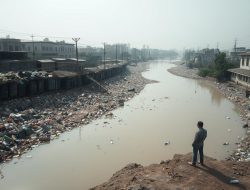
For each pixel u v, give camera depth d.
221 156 24.31
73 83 52.03
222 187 12.30
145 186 12.41
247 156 23.61
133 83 74.50
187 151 25.95
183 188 12.21
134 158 24.25
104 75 73.06
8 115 31.36
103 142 28.16
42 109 36.88
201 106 46.72
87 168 22.23
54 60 62.69
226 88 64.31
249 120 36.22
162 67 156.50
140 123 35.34
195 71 111.56
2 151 23.42
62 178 20.52
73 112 38.00
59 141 28.09
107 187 13.88
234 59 112.06
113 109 42.81
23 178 20.39
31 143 26.42
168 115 39.94
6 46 73.31
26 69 52.75
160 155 24.97
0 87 35.09
